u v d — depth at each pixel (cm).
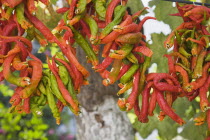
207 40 153
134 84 149
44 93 145
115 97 223
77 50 221
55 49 315
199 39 155
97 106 222
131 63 149
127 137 224
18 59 143
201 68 154
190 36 157
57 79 145
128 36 144
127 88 150
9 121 374
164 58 249
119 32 144
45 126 382
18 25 144
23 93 142
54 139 405
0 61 143
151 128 257
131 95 149
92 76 220
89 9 150
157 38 248
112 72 149
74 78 147
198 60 154
